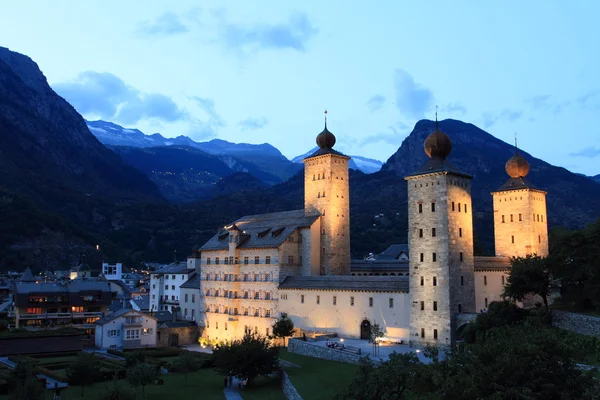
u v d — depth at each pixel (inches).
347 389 2532.0
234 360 3860.7
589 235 4057.6
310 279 5344.5
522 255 5093.5
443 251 4183.1
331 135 6067.9
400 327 4448.8
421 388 2251.5
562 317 3882.9
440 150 4453.7
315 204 5969.5
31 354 5187.0
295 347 4749.0
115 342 5826.8
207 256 6732.3
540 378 1956.2
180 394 3774.6
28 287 6742.1
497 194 5324.8
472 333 3757.4
